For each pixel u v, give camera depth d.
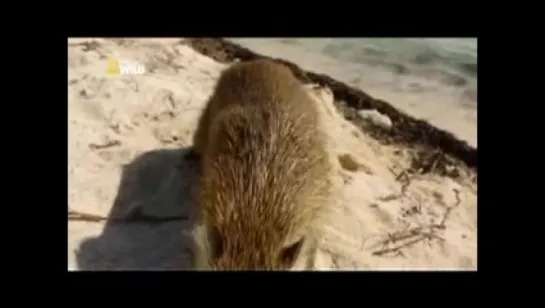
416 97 1.47
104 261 1.17
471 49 1.63
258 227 0.94
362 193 1.28
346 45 1.59
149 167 1.31
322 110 1.41
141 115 1.40
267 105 1.14
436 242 1.22
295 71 1.51
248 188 0.97
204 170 1.12
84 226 1.21
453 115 1.43
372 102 1.46
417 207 1.27
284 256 0.96
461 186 1.31
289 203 0.97
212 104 1.26
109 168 1.30
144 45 1.54
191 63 1.52
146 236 1.20
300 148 1.08
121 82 1.45
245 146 1.04
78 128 1.36
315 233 1.08
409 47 1.61
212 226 0.96
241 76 1.23
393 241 1.22
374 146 1.38
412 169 1.34
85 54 1.49
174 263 1.17
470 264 1.20
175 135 1.38
